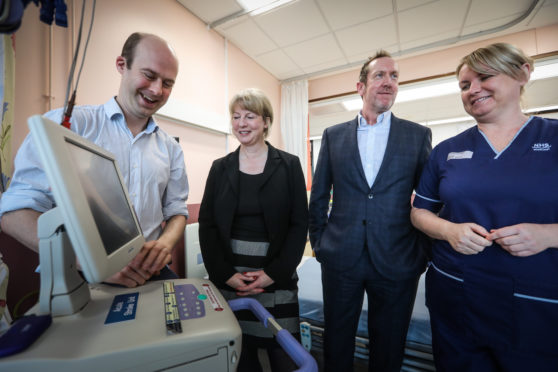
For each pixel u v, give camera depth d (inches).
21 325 14.8
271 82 136.6
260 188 40.6
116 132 32.9
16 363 12.8
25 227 22.3
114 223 19.3
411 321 48.4
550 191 28.0
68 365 13.1
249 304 28.0
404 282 39.7
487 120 33.5
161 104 34.6
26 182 23.7
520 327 28.5
